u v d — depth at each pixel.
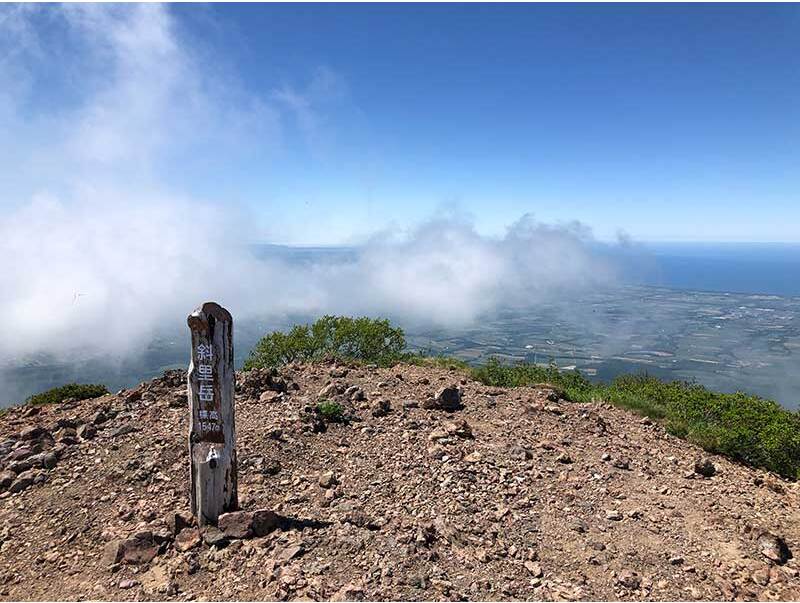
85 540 5.27
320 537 5.18
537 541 5.55
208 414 5.28
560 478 7.07
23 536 5.38
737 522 6.22
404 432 8.15
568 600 4.59
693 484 7.31
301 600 4.28
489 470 7.05
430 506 6.02
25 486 6.30
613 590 4.80
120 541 5.01
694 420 10.62
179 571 4.70
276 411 8.66
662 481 7.32
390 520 5.65
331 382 10.59
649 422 9.98
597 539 5.67
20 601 4.43
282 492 6.19
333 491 6.21
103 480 6.36
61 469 6.68
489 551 5.23
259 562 4.78
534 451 7.86
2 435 7.78
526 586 4.75
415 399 9.86
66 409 9.22
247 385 9.73
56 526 5.52
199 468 5.26
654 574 5.09
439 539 5.34
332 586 4.46
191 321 5.15
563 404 10.61
